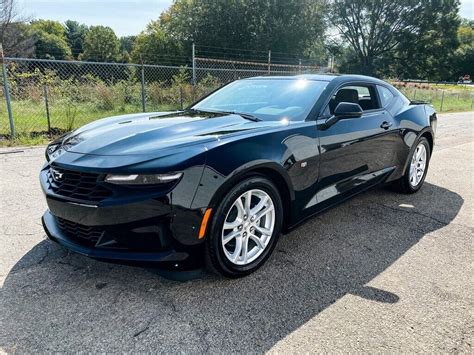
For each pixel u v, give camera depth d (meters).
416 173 4.55
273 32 34.78
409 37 39.00
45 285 2.37
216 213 2.28
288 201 2.79
